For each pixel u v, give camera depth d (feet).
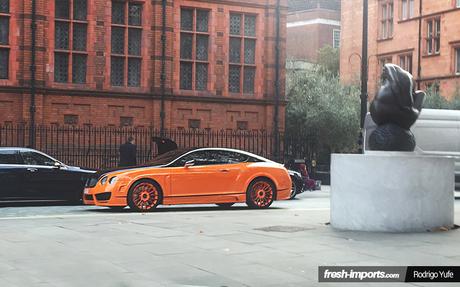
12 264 25.27
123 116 81.30
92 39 79.77
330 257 26.58
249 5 88.79
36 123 75.92
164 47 82.99
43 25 76.69
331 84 106.01
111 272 23.72
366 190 35.06
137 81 82.84
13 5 75.41
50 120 77.30
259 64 89.81
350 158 35.55
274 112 89.86
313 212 47.65
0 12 75.10
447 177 35.78
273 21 90.12
